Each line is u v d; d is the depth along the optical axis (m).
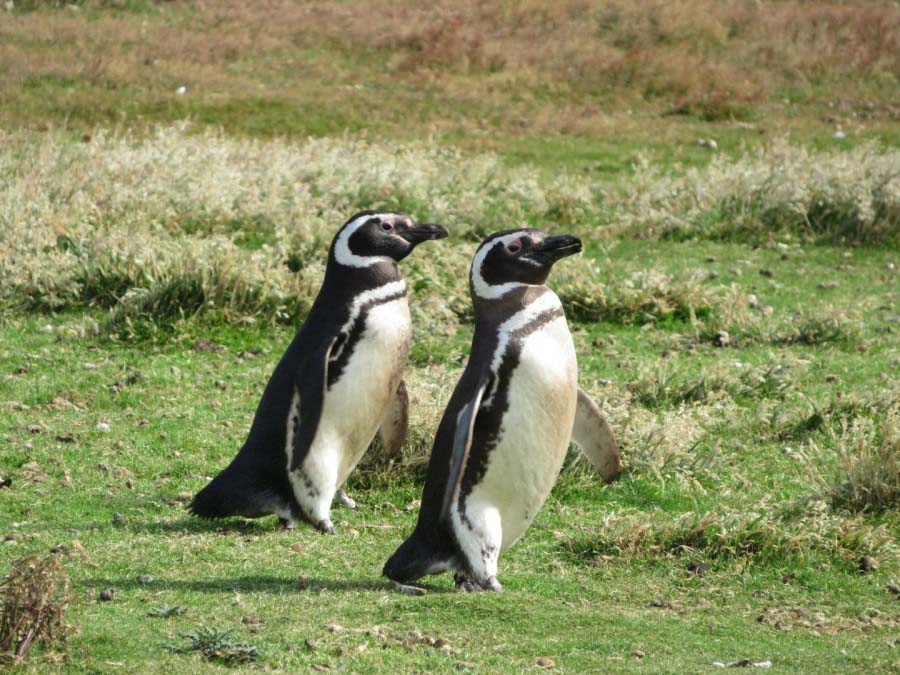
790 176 38.75
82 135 45.78
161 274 28.67
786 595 15.53
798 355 26.86
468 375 14.36
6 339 26.70
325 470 16.83
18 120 47.72
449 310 28.50
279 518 17.17
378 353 16.83
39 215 32.91
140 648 11.84
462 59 62.03
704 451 20.89
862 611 14.97
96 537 16.31
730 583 15.83
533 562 16.31
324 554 15.96
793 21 67.62
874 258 35.31
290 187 36.88
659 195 39.56
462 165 41.28
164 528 16.94
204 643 11.82
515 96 58.19
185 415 22.34
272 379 17.09
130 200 34.44
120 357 25.77
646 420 21.03
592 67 61.25
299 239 33.00
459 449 13.74
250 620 12.90
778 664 12.46
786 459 20.89
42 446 20.48
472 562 14.44
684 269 33.22
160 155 37.84
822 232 37.31
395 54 63.44
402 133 51.22
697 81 59.44
